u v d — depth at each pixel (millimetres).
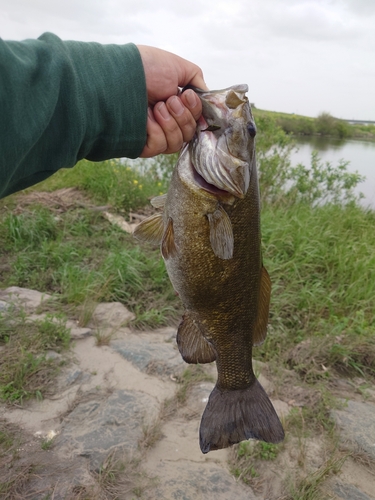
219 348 540
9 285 1183
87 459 663
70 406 768
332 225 1650
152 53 439
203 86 492
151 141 433
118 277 1189
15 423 723
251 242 500
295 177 2201
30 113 323
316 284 1217
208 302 509
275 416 539
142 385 838
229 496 622
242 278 510
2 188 321
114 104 390
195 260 481
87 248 1427
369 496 635
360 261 1337
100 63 387
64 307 1077
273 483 646
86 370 867
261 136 2197
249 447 698
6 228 1452
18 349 878
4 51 307
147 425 733
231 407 545
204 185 454
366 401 849
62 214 1673
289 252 1433
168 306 1136
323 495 629
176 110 424
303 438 732
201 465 672
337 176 2176
